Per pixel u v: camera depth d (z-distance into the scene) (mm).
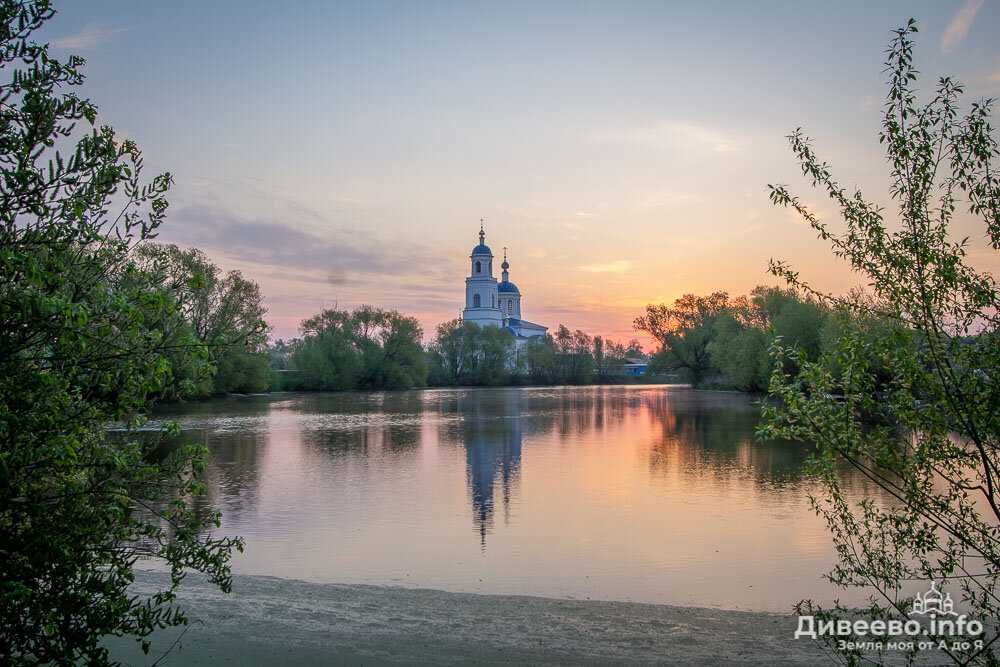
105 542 4848
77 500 4449
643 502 17906
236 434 35125
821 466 5625
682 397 69500
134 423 4887
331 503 17906
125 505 4664
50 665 4945
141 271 4945
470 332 104875
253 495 19016
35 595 4266
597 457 26672
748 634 8398
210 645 7500
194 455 5059
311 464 24969
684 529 14867
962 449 5359
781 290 62906
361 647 7633
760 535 14281
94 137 4535
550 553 13039
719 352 68625
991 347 4824
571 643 7969
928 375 5004
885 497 17281
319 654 7371
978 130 4949
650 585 11047
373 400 65562
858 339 5242
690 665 7328
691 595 10516
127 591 9570
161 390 4859
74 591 4441
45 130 4297
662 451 28250
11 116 4285
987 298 4863
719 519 15828
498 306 140250
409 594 10008
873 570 5871
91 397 4641
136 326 4398
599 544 13695
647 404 58438
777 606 9930
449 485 20578
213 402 60250
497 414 48750
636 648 7824
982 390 4926
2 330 4039
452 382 102688
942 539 11227
